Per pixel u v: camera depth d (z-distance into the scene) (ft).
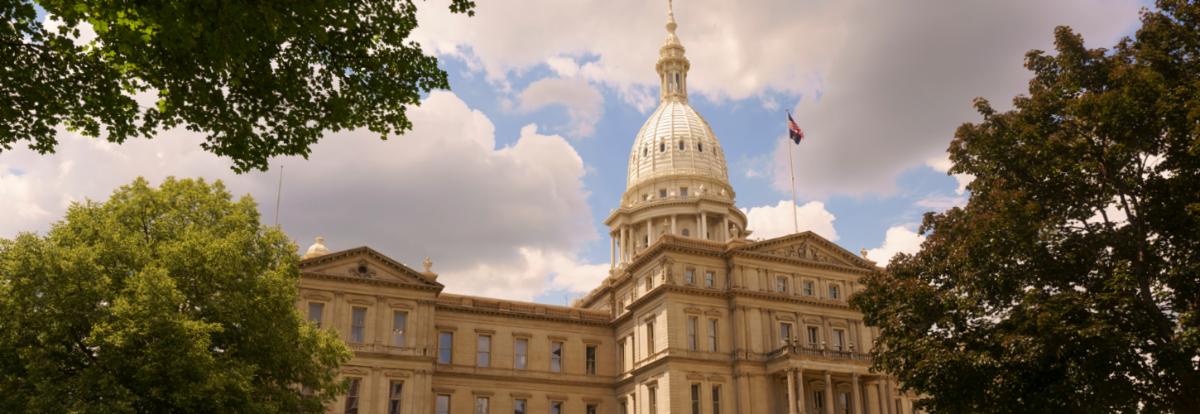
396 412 238.89
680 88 476.95
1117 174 103.91
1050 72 117.19
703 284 262.06
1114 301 99.71
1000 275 111.04
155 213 142.82
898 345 123.03
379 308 246.27
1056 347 99.76
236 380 117.91
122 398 111.86
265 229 152.66
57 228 132.67
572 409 281.33
